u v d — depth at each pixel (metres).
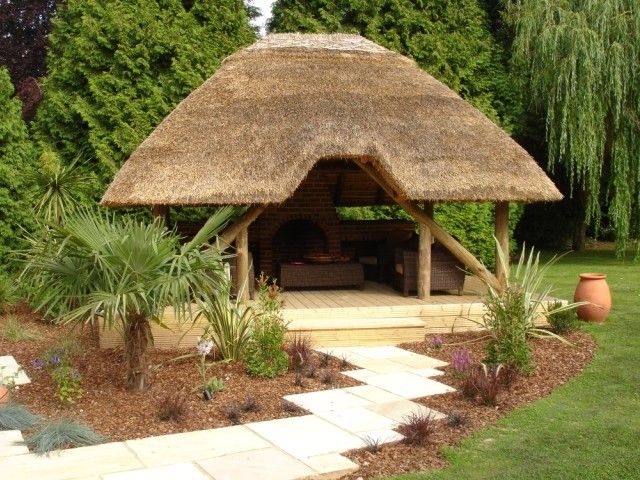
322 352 8.23
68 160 13.80
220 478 4.52
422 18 16.53
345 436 5.34
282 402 6.22
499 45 18.09
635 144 15.86
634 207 16.55
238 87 9.96
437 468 4.73
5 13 19.28
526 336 8.41
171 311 8.40
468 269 10.28
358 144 8.86
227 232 8.84
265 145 8.93
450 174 8.97
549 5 15.93
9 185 11.09
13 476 4.53
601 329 9.28
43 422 5.64
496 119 17.08
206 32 14.61
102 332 8.27
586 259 18.33
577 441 5.17
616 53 15.10
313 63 10.57
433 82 10.80
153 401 6.21
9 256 11.16
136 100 13.73
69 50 13.77
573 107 15.70
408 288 10.20
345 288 11.30
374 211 16.38
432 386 6.73
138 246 5.91
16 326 9.41
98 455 4.93
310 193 11.54
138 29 13.73
